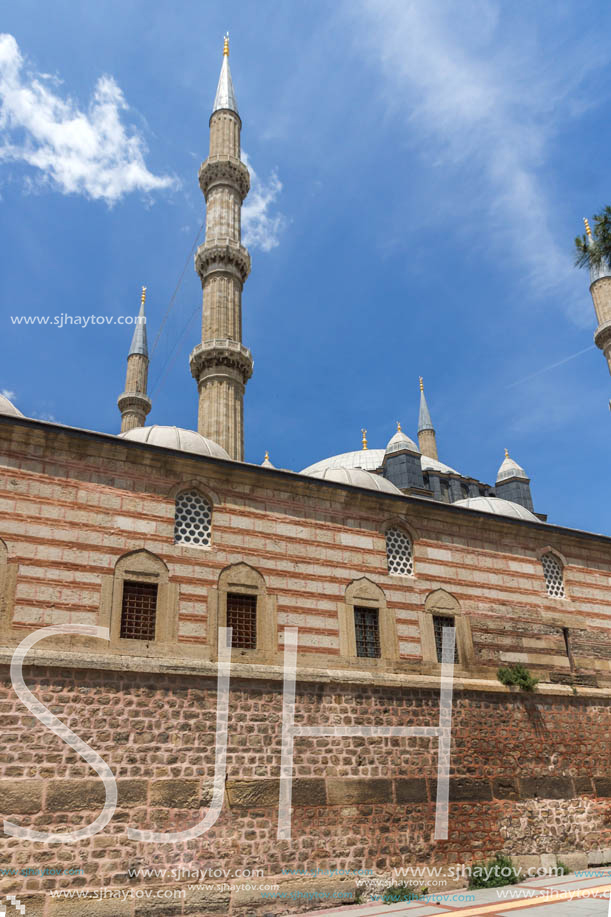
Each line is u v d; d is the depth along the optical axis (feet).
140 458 53.47
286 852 47.80
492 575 67.72
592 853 61.05
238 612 53.67
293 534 58.13
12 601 45.42
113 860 42.37
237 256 120.06
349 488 61.46
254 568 55.31
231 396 109.81
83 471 51.06
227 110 134.51
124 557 50.37
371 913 43.32
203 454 55.36
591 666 69.72
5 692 42.96
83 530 49.47
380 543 62.39
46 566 47.29
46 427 49.85
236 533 55.57
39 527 47.96
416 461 142.31
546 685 65.87
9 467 48.42
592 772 64.69
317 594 57.31
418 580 63.10
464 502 89.40
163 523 52.85
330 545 59.62
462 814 56.03
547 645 68.03
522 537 71.56
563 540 74.13
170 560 52.08
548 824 59.88
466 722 59.72
